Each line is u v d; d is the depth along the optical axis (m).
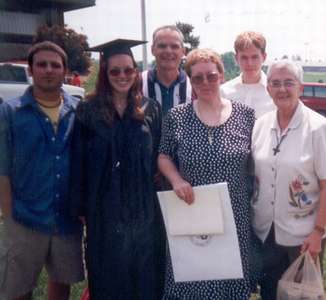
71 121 2.16
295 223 2.11
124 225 2.11
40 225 2.14
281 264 2.24
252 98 2.68
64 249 2.23
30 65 2.14
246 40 2.63
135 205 2.11
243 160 2.12
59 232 2.18
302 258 2.10
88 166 2.11
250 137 2.18
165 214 2.15
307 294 2.07
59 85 2.13
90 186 2.10
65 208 2.17
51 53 2.10
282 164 2.07
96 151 2.08
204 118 2.13
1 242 2.18
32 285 2.27
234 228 2.10
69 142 2.15
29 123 2.09
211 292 2.16
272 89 2.07
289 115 2.09
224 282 2.16
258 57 2.65
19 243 2.17
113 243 2.11
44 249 2.22
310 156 2.04
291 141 2.07
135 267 2.15
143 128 2.12
